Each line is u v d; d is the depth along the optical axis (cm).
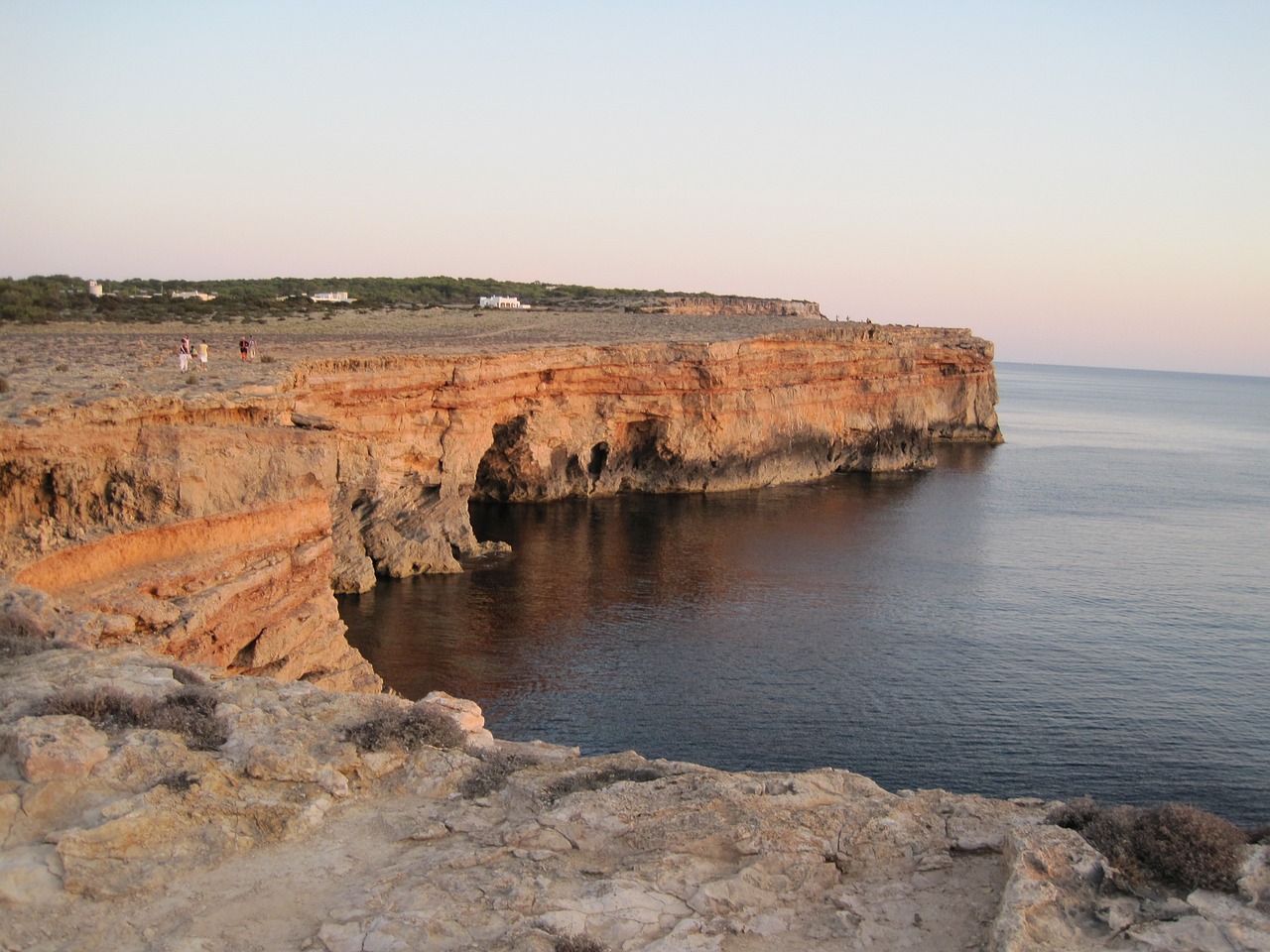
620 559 5309
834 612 4450
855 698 3406
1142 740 3133
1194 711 3369
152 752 1154
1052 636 4178
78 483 2191
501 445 6656
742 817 1112
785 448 8344
